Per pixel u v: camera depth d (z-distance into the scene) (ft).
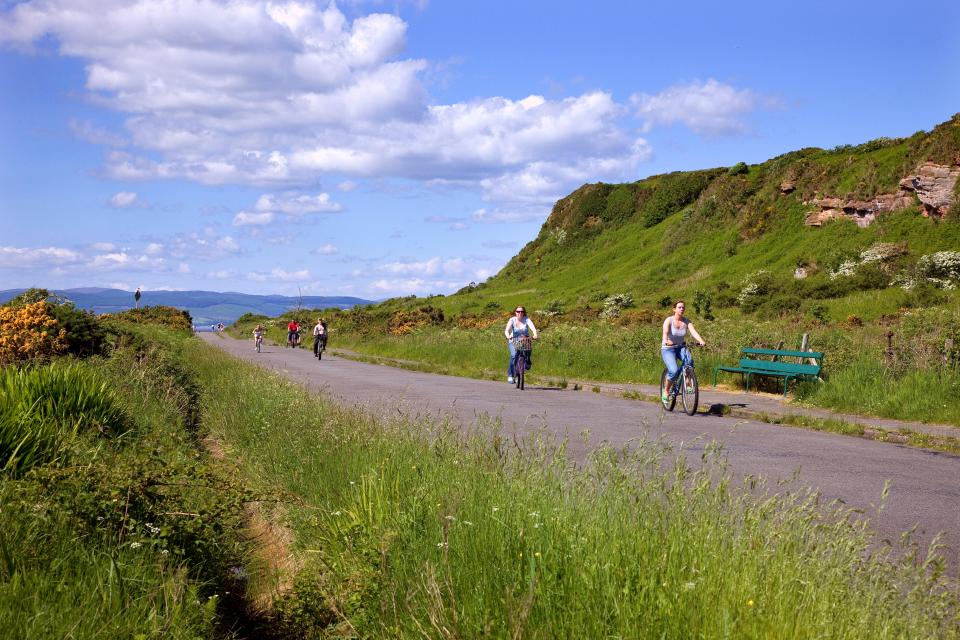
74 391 28.81
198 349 94.38
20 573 13.44
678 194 336.29
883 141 255.29
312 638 15.12
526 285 337.11
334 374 81.00
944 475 28.22
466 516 16.61
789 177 248.11
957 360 44.98
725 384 59.06
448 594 13.65
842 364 50.47
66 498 16.70
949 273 159.53
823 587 12.07
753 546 13.52
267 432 32.37
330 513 19.43
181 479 19.49
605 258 324.39
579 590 12.52
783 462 30.35
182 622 13.30
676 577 12.53
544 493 17.08
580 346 82.12
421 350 107.45
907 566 12.89
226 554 19.62
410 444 24.97
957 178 187.93
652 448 20.29
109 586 13.64
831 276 180.55
